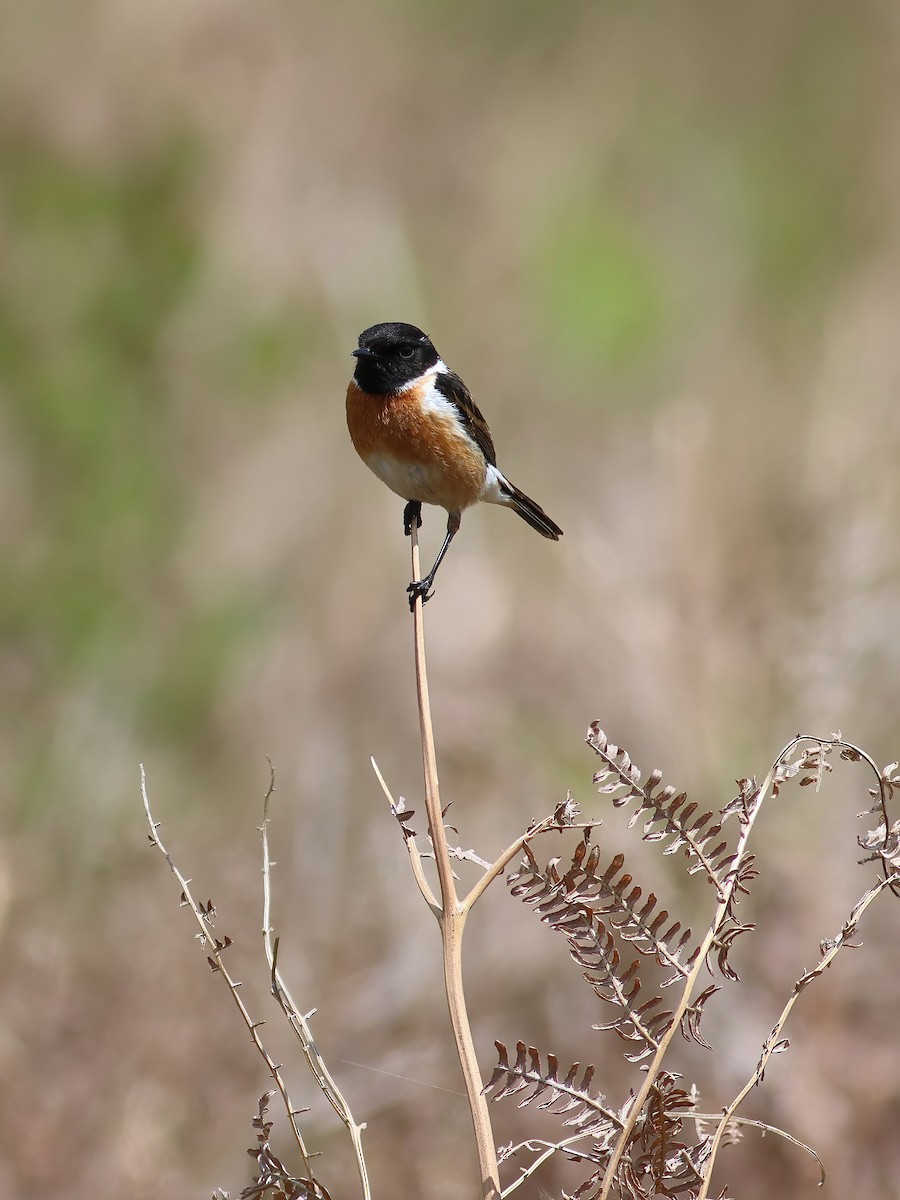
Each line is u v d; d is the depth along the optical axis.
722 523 12.28
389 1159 7.97
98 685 12.48
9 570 13.69
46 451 14.48
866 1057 8.23
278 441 14.83
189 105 16.47
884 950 8.72
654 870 8.92
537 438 15.88
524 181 19.03
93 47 16.44
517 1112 8.08
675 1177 5.06
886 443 13.28
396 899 9.50
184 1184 7.86
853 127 20.97
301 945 9.23
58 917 9.52
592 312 17.61
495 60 21.16
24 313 14.89
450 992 4.88
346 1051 8.66
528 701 11.11
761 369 16.72
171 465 14.78
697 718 10.23
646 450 14.88
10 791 11.46
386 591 13.26
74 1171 7.81
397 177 18.95
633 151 20.52
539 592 13.17
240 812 10.99
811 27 22.03
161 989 8.68
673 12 22.19
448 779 10.59
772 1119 8.04
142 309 15.15
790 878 8.93
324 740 11.44
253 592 13.56
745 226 19.78
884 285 17.25
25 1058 8.27
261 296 16.03
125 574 13.81
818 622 10.46
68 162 15.58
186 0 17.12
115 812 11.16
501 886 9.34
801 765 5.04
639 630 11.05
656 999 4.95
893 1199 7.84
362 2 20.38
